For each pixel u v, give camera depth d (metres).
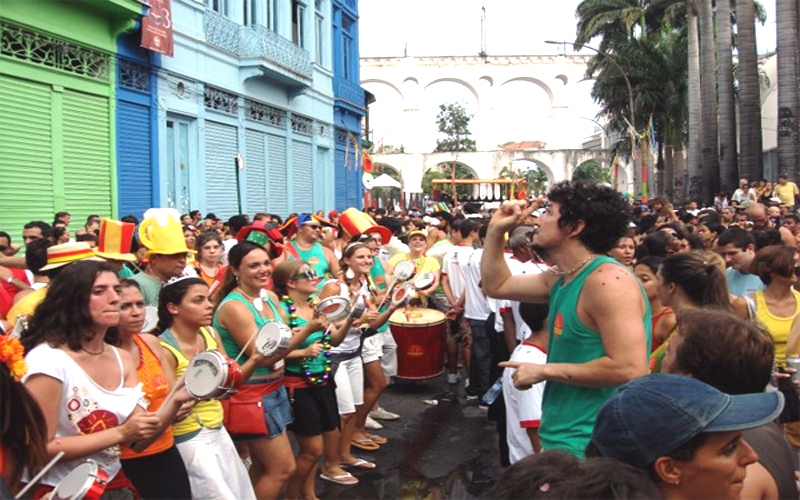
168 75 16.00
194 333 4.54
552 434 3.49
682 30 39.41
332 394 5.76
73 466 3.40
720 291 4.10
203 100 17.48
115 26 14.16
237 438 4.81
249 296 5.11
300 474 5.55
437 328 9.37
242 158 19.41
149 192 15.49
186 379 3.63
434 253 11.17
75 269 3.58
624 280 3.26
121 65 14.56
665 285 4.20
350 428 6.62
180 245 5.86
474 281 8.80
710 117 29.91
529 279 3.83
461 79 68.81
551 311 3.56
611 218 3.39
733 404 2.04
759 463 2.60
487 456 6.99
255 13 20.41
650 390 2.10
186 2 16.64
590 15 44.19
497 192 53.12
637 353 3.14
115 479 3.92
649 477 1.96
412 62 68.38
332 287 6.11
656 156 45.69
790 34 21.91
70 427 3.47
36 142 12.44
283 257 8.30
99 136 14.00
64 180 13.08
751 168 24.53
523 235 7.30
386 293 6.99
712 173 29.94
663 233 7.27
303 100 23.98
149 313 4.64
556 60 68.69
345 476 6.30
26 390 2.98
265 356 4.32
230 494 4.27
